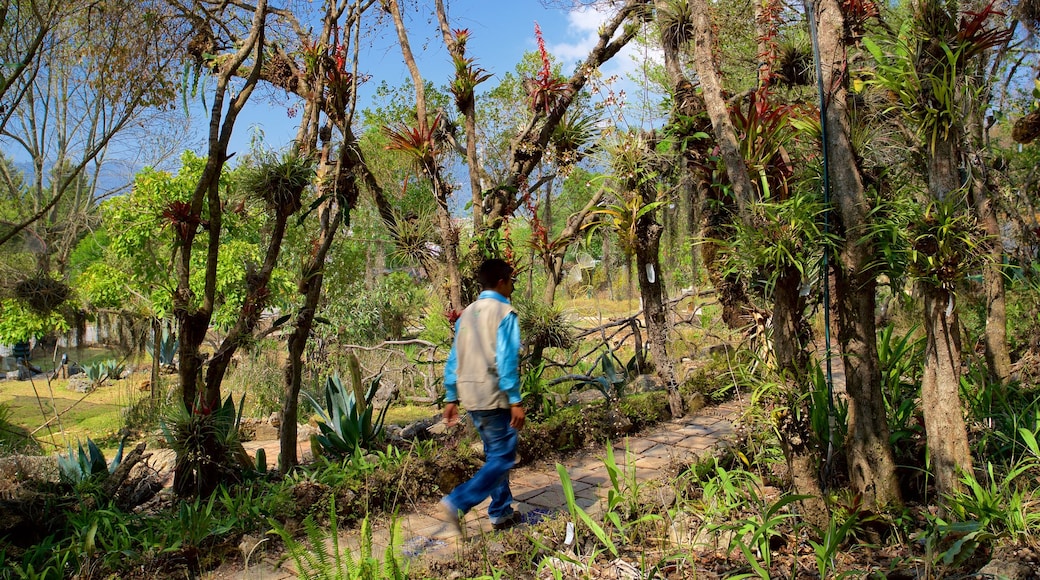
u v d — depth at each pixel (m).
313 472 5.14
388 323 12.41
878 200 3.71
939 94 3.52
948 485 3.68
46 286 6.48
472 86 5.95
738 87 6.84
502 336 4.06
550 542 3.90
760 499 4.24
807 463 3.73
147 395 10.02
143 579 3.66
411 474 4.91
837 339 4.20
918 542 3.60
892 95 4.01
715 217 5.66
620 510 4.31
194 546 3.90
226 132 5.06
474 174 6.05
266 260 5.47
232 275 11.95
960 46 3.55
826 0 3.85
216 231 5.11
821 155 4.07
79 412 11.12
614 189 6.46
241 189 5.42
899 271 3.65
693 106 5.85
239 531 4.19
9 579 3.51
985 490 3.69
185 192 12.23
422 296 12.80
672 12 5.99
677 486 4.34
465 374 4.16
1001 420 4.78
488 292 4.28
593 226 6.70
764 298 4.17
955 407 3.71
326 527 4.41
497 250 6.21
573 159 6.72
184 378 5.14
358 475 4.84
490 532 4.24
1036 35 4.88
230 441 5.10
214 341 12.70
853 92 4.27
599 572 3.49
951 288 3.60
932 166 3.71
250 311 5.32
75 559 3.76
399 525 4.35
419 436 6.48
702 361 8.77
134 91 5.45
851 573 3.15
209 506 4.24
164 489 5.40
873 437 3.84
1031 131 5.50
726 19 6.28
